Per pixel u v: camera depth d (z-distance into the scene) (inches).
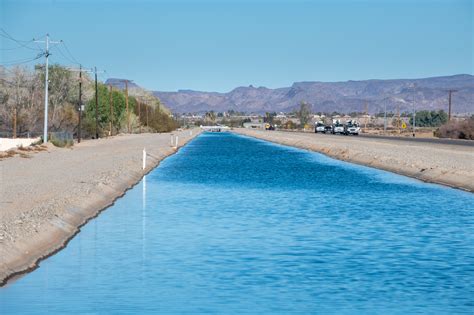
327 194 1804.9
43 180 1797.5
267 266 925.8
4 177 1863.9
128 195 1764.3
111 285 821.9
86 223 1291.8
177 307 725.3
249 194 1792.6
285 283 831.1
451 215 1417.3
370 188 1963.6
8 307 725.9
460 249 1050.1
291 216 1395.2
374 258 979.9
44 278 855.1
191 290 797.2
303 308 724.7
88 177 1895.9
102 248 1049.5
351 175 2420.0
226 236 1155.3
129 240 1117.1
